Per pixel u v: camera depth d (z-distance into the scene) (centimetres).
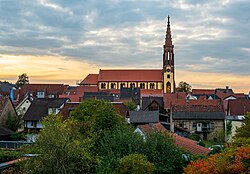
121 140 2866
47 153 2305
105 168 2545
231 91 15175
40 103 7400
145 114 6831
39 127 6862
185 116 7362
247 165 1567
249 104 8300
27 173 2341
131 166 2448
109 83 16862
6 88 14525
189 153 3030
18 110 8194
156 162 2797
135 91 13212
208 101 7856
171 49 16738
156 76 16800
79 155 2434
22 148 3111
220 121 7256
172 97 10175
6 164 2531
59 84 14325
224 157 1634
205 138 7269
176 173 2847
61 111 6178
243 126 4253
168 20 16900
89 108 4316
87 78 17425
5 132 5762
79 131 3180
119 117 4059
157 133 2939
